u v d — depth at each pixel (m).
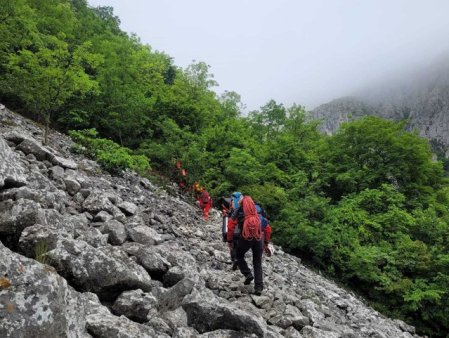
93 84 13.46
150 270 5.38
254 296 6.54
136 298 4.04
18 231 4.13
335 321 8.20
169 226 9.42
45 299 2.53
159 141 22.23
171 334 4.00
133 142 22.05
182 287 4.88
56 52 12.55
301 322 6.05
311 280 11.89
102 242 5.35
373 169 24.72
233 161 19.75
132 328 3.40
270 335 4.44
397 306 15.88
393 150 25.16
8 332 2.31
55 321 2.53
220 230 12.29
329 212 18.58
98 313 3.44
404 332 11.30
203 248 8.88
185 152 19.53
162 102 25.33
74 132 14.81
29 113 17.59
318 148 27.66
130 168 15.40
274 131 32.72
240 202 6.95
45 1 27.73
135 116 22.11
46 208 5.37
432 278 16.36
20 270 2.59
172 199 14.38
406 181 25.05
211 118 28.38
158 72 36.47
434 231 19.16
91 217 6.93
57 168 8.70
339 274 16.81
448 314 15.21
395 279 16.16
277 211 17.81
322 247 16.16
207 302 4.52
